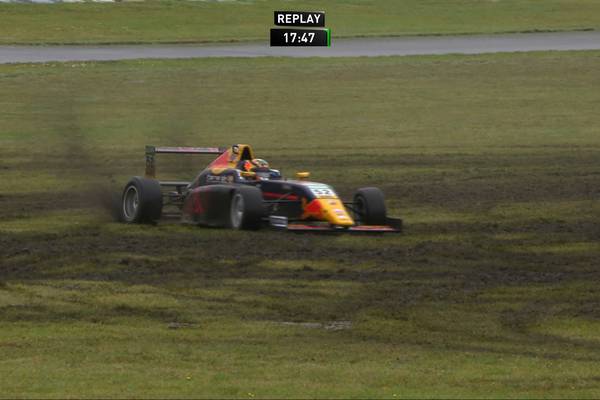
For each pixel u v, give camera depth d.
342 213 56.66
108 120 126.88
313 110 137.00
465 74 170.88
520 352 36.00
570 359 35.06
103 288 45.69
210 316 40.88
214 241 56.81
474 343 37.19
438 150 107.12
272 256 53.09
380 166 95.06
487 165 96.06
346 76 168.00
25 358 34.09
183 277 48.19
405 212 70.25
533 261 53.59
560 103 143.38
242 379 31.48
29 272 49.06
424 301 44.06
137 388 30.22
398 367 33.44
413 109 138.62
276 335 37.91
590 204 74.31
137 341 36.75
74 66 172.50
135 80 159.88
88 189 80.62
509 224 65.56
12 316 40.38
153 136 115.69
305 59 188.00
